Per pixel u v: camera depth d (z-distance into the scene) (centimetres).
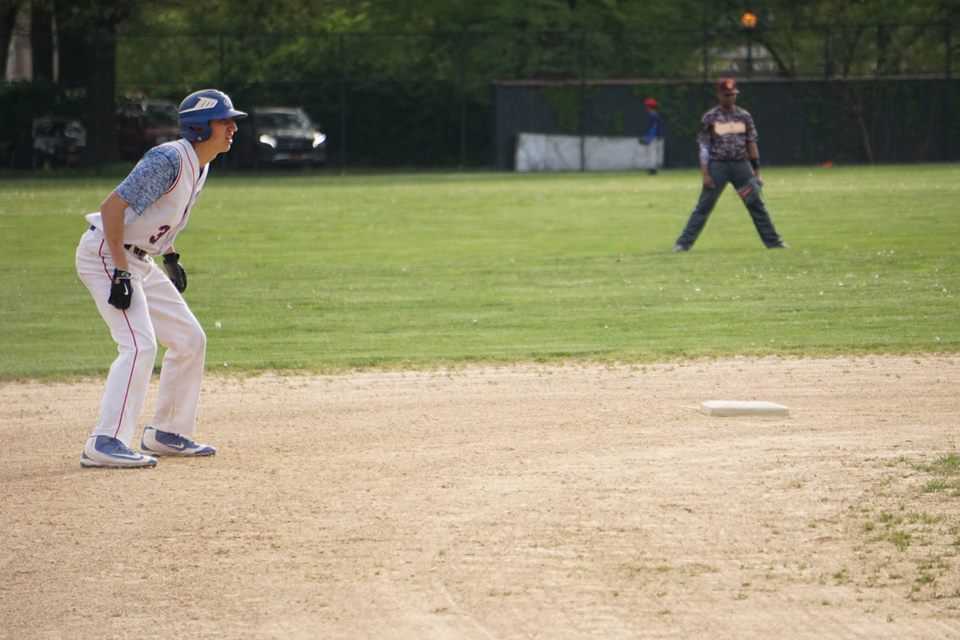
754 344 4100
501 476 2548
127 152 15900
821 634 1744
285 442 2891
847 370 3669
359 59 16125
